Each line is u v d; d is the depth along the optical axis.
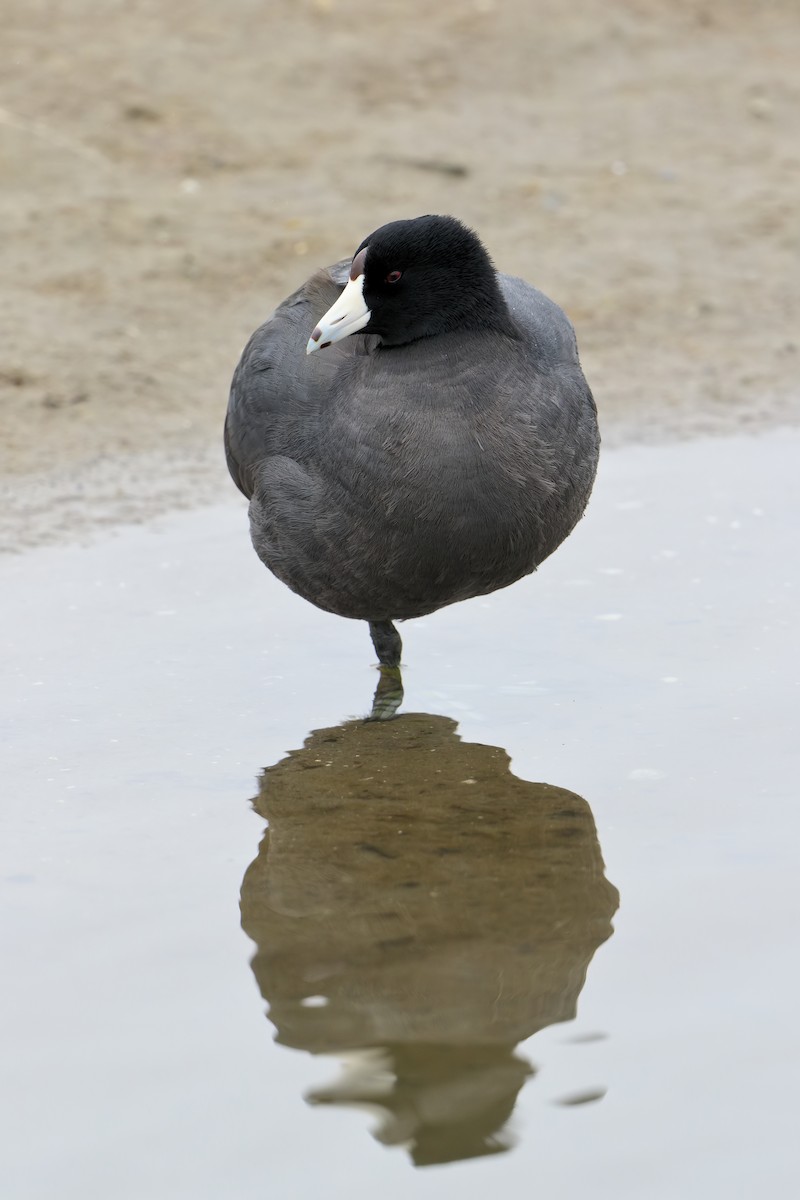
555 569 13.39
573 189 21.94
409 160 22.12
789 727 10.79
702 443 16.03
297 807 9.85
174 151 21.78
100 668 11.68
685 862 9.12
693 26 26.94
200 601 12.82
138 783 10.09
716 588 12.98
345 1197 6.52
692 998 7.83
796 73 25.61
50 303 18.20
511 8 26.52
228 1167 6.67
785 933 8.37
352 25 25.56
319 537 10.59
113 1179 6.59
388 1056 7.43
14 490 14.80
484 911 8.70
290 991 7.90
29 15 24.36
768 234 20.94
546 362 10.62
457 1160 6.72
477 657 12.02
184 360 17.38
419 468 10.07
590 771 10.30
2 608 12.59
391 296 10.13
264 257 19.42
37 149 21.28
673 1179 6.62
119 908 8.60
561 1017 7.70
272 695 11.41
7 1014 7.61
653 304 19.23
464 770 10.37
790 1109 7.02
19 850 9.20
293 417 10.85
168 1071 7.26
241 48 24.41
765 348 18.25
